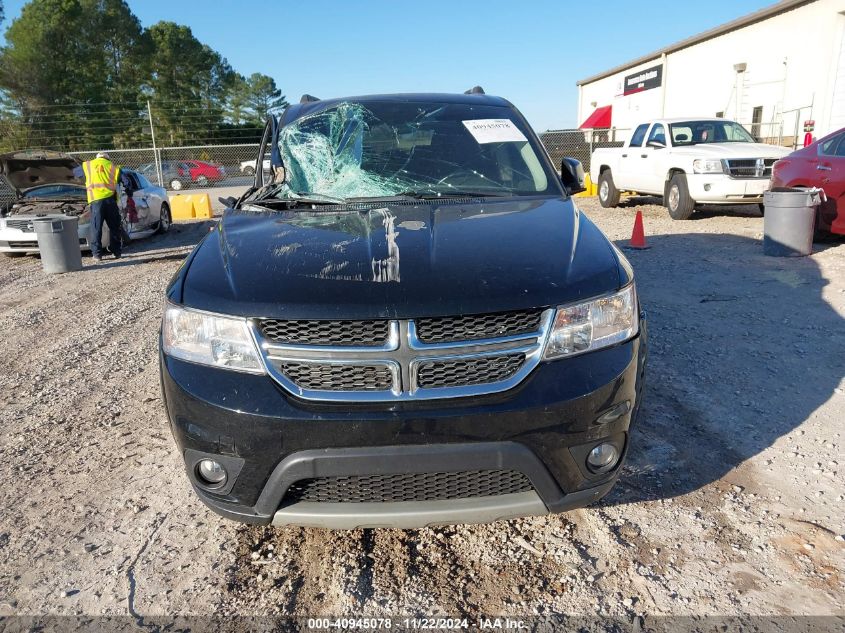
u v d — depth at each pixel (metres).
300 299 2.28
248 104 62.50
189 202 17.47
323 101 4.25
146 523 2.95
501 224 2.84
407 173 3.56
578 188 3.73
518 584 2.50
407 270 2.38
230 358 2.31
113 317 6.70
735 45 20.81
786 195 7.44
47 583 2.57
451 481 2.32
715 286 6.52
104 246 11.09
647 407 3.87
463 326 2.25
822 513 2.83
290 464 2.22
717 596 2.38
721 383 4.18
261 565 2.65
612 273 2.51
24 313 7.15
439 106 4.09
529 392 2.26
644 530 2.77
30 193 11.62
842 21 16.70
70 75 49.41
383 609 2.39
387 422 2.19
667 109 25.31
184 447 2.39
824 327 5.11
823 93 17.36
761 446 3.39
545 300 2.30
